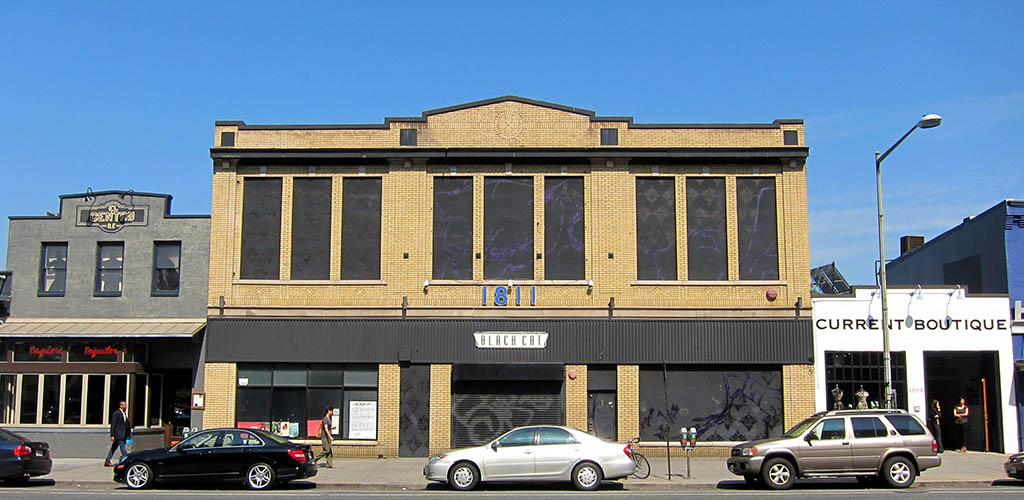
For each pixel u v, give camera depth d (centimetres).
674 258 2703
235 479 2011
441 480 1992
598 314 2662
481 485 2105
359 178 2759
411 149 2716
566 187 2741
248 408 2664
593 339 2655
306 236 2734
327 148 2719
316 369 2681
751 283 2673
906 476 1994
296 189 2759
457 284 2680
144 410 2673
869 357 2689
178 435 2714
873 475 2072
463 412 2645
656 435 2639
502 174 2741
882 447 2003
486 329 2662
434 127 2745
